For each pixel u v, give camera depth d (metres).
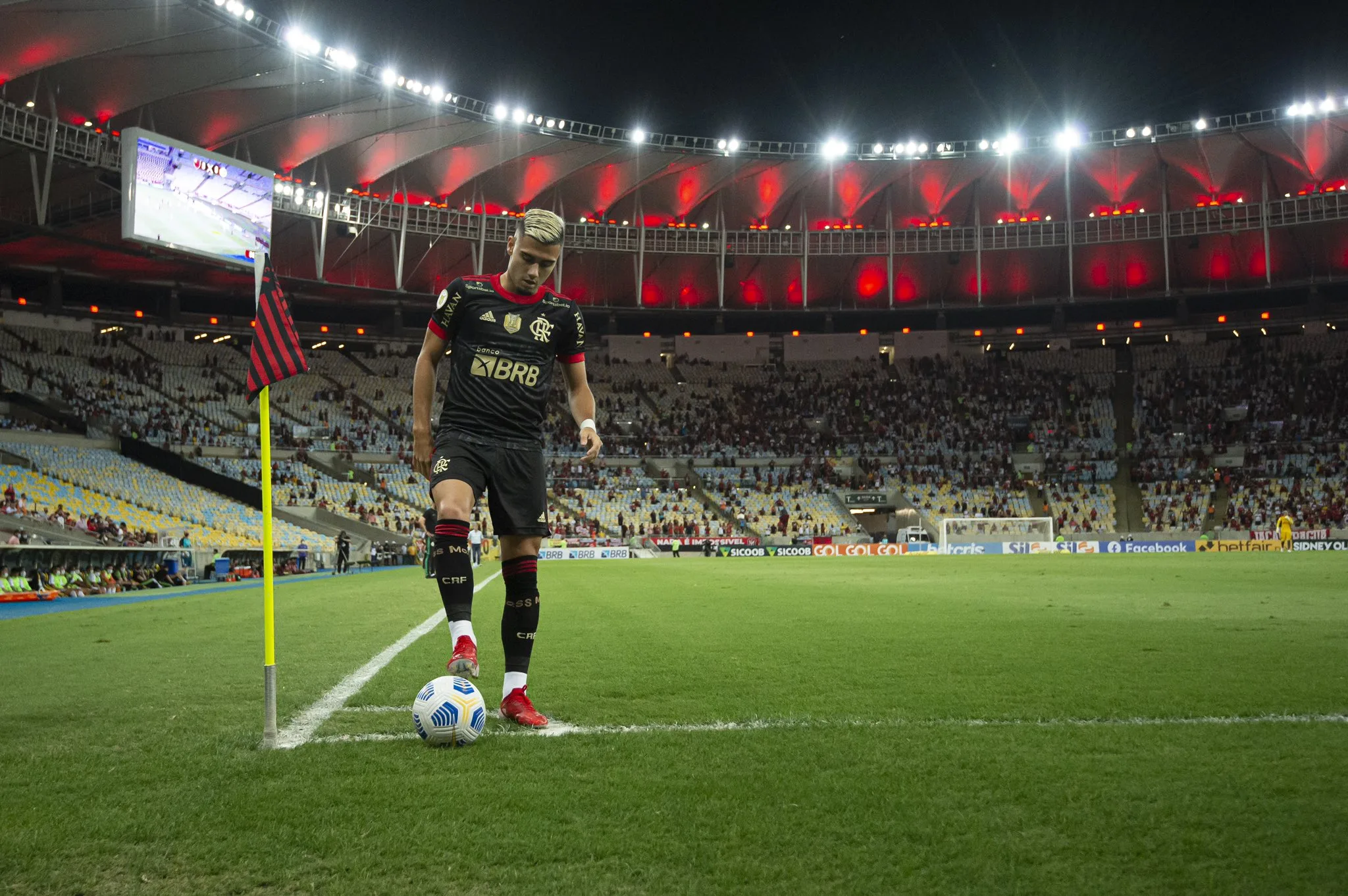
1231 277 55.00
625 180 51.66
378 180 48.00
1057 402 56.03
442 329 4.43
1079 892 2.06
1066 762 3.12
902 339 60.50
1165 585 15.45
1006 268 56.91
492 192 51.25
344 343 55.66
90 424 40.53
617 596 13.77
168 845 2.43
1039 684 4.89
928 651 6.44
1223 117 47.47
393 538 41.88
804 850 2.34
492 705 4.62
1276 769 3.01
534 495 4.34
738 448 55.06
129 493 35.66
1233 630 7.84
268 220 39.66
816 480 52.94
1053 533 47.53
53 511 29.30
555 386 57.53
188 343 50.88
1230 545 43.47
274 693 3.61
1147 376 56.19
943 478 52.59
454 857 2.32
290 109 39.97
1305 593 12.91
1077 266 56.16
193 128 39.28
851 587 16.00
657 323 61.34
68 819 2.63
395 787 2.92
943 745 3.41
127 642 8.02
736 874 2.19
